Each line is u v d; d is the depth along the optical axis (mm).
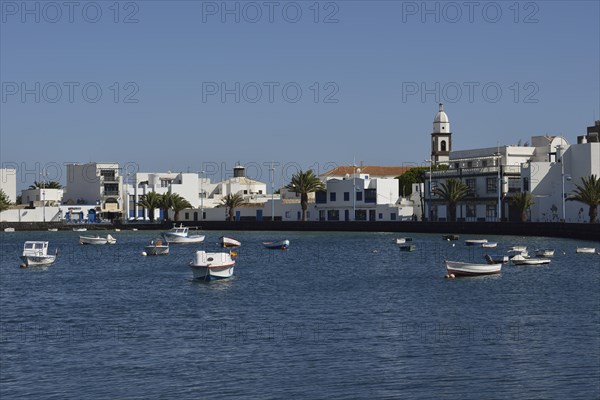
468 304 70438
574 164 180500
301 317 64625
